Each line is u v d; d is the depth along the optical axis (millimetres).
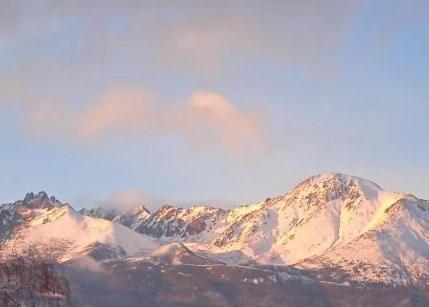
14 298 145000
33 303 146250
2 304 143125
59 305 149125
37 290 148250
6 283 148000
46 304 147625
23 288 147125
